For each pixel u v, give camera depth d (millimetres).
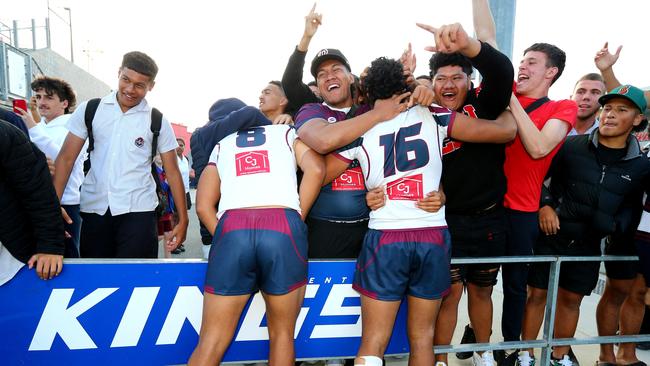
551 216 2719
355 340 2260
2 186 1768
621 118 2465
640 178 2539
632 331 3023
